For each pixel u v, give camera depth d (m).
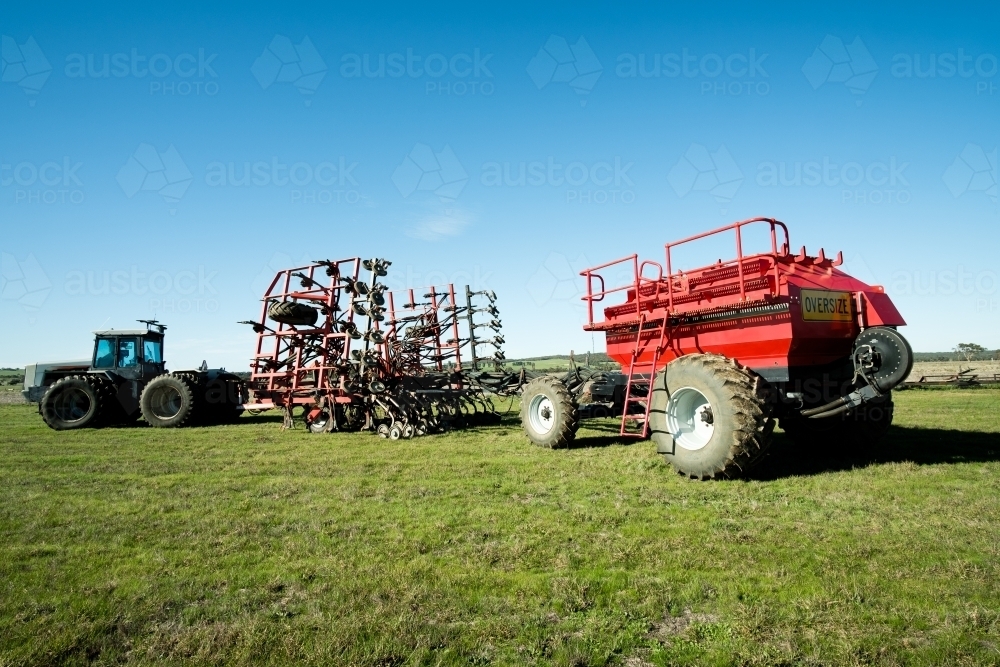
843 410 6.68
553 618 3.21
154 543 4.58
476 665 2.77
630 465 7.46
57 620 3.25
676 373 6.98
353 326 12.26
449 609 3.30
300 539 4.58
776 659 2.75
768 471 6.85
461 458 8.30
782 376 6.91
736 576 3.70
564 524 4.88
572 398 9.12
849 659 2.74
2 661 2.83
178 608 3.41
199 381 14.72
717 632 3.02
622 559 4.04
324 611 3.29
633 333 8.78
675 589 3.52
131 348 15.41
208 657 2.86
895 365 6.38
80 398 14.52
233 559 4.18
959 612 3.13
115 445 10.53
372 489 6.39
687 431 6.96
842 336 7.08
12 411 20.89
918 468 6.75
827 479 6.32
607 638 2.98
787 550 4.12
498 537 4.58
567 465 7.57
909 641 2.87
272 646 2.94
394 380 12.04
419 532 4.71
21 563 4.16
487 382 12.94
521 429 11.84
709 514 5.09
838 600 3.31
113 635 3.10
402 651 2.85
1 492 6.47
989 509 4.98
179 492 6.38
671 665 2.75
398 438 10.83
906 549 4.07
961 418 11.83
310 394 12.91
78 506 5.73
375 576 3.78
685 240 7.57
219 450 9.66
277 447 9.91
